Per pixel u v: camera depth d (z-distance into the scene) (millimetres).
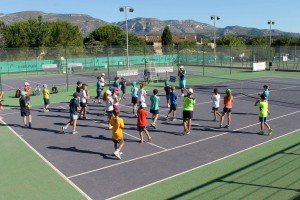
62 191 9070
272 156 11438
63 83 34062
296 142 12977
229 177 9750
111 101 15359
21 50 47094
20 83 34906
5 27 65438
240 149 12266
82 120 17250
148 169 10523
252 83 30672
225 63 52250
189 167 10617
